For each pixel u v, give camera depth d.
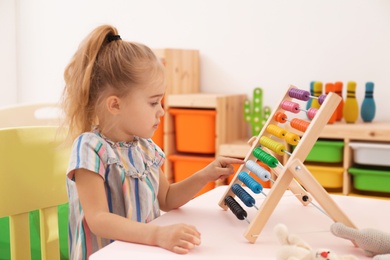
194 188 1.14
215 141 2.50
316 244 0.87
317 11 2.53
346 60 2.50
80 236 1.04
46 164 1.13
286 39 2.60
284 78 2.62
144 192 1.07
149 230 0.86
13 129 1.07
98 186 0.98
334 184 2.29
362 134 2.18
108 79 1.04
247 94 2.71
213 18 2.75
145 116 1.05
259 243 0.87
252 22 2.66
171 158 2.56
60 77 3.21
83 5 3.10
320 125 0.90
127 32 2.98
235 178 1.11
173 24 2.85
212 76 2.79
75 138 1.09
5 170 1.06
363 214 1.04
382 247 0.80
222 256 0.81
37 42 3.25
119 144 1.07
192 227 0.85
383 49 2.43
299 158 0.89
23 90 3.32
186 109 2.56
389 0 2.40
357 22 2.46
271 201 0.88
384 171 2.18
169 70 2.54
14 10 3.27
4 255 1.38
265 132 1.14
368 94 2.37
